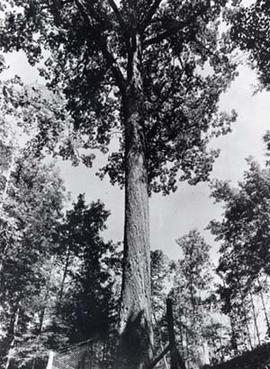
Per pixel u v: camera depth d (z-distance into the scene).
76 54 13.65
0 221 21.58
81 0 11.38
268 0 10.31
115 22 12.25
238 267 27.39
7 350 26.56
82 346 10.20
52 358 8.66
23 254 27.33
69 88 13.98
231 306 29.20
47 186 30.78
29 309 28.58
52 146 13.72
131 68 9.53
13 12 11.88
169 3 13.20
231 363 15.37
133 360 5.61
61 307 28.94
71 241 32.34
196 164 16.94
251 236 27.27
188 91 14.98
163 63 14.41
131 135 8.29
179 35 13.82
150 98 13.86
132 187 7.58
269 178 28.20
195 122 15.55
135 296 6.32
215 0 12.23
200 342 38.16
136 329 5.91
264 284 27.39
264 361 12.79
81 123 14.92
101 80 13.89
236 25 10.91
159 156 15.34
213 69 14.57
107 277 31.62
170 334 5.96
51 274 32.97
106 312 28.72
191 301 41.84
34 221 27.61
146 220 7.25
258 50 11.11
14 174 26.08
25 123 12.91
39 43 12.79
